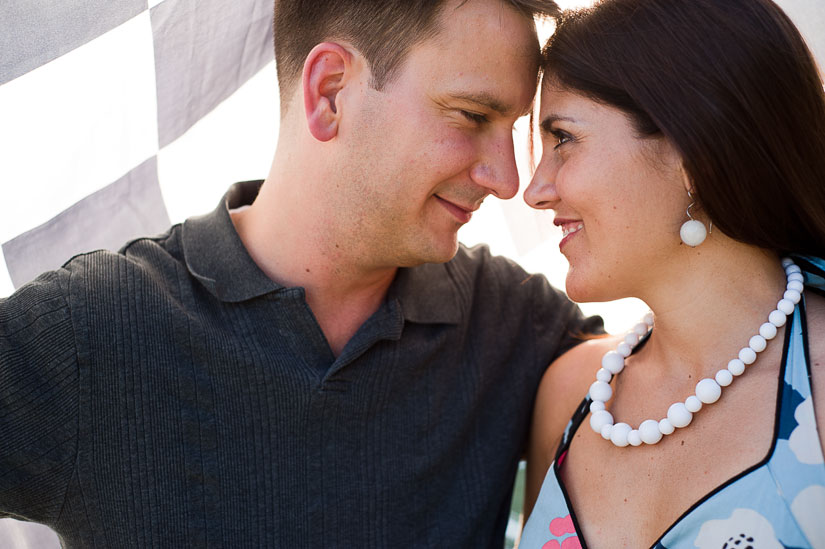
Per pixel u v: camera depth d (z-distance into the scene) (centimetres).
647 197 117
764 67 111
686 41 111
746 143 111
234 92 164
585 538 127
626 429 126
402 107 127
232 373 133
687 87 111
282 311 135
